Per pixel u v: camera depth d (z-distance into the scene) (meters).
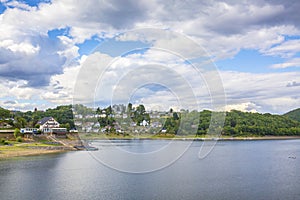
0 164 39.88
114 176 29.70
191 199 21.97
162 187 25.16
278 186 26.44
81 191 24.19
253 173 32.81
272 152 57.97
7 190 24.84
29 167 37.12
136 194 23.08
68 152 55.03
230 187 25.73
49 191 24.41
